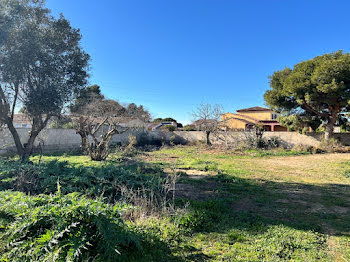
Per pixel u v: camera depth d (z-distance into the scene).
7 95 7.58
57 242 2.27
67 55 7.95
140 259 2.58
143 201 4.17
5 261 2.33
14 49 6.54
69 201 2.75
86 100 9.10
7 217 3.12
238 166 9.91
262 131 18.89
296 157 13.13
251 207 4.69
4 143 11.77
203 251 2.89
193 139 22.34
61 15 8.00
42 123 8.14
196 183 6.63
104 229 2.48
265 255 2.82
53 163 6.30
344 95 13.95
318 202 5.07
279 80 16.92
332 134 16.67
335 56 14.82
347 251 2.97
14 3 6.59
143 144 20.59
